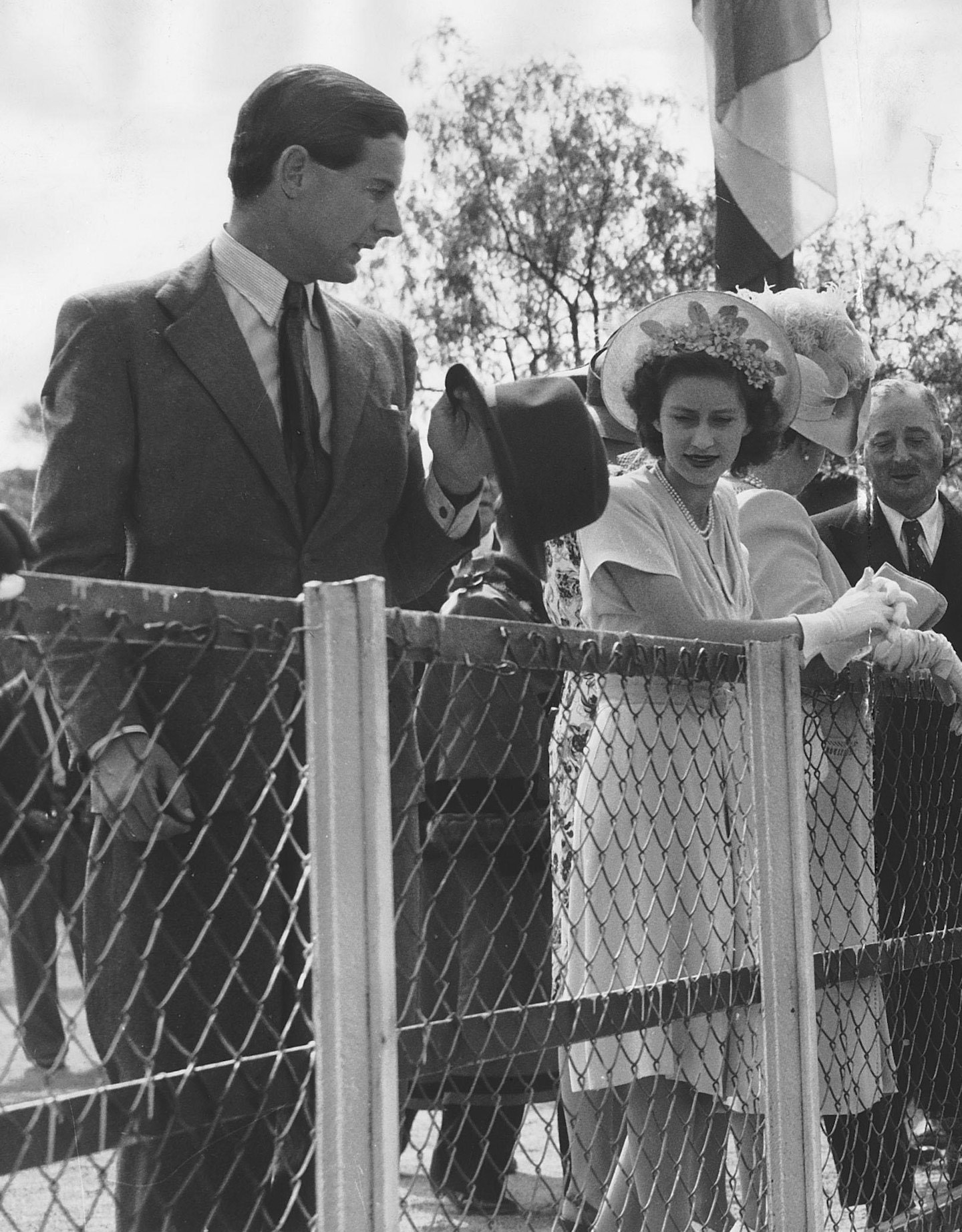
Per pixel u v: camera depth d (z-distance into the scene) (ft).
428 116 31.35
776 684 8.14
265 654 5.77
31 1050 5.37
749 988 8.13
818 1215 8.14
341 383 8.98
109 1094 5.40
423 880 11.14
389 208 8.94
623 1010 7.36
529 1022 6.85
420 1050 6.32
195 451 8.42
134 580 8.55
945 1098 11.30
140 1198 7.04
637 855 8.84
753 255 14.30
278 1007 8.06
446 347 32.45
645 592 9.41
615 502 9.53
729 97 14.24
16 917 5.00
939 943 10.11
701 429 9.68
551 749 9.66
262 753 8.00
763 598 10.81
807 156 14.24
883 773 11.05
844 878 10.28
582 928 8.96
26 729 5.54
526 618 12.43
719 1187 8.87
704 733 8.45
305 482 8.78
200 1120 5.92
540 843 11.41
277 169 8.68
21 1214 9.11
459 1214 9.10
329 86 8.71
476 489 9.10
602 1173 8.93
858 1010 10.03
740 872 8.38
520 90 31.07
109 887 7.69
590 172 31.60
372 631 5.83
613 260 32.32
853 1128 10.80
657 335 9.84
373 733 5.83
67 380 8.33
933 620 11.51
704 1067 7.92
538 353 32.60
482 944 10.95
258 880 8.00
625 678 7.35
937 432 13.57
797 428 11.80
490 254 32.22
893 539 13.58
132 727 7.50
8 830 5.28
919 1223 10.31
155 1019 7.78
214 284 8.72
